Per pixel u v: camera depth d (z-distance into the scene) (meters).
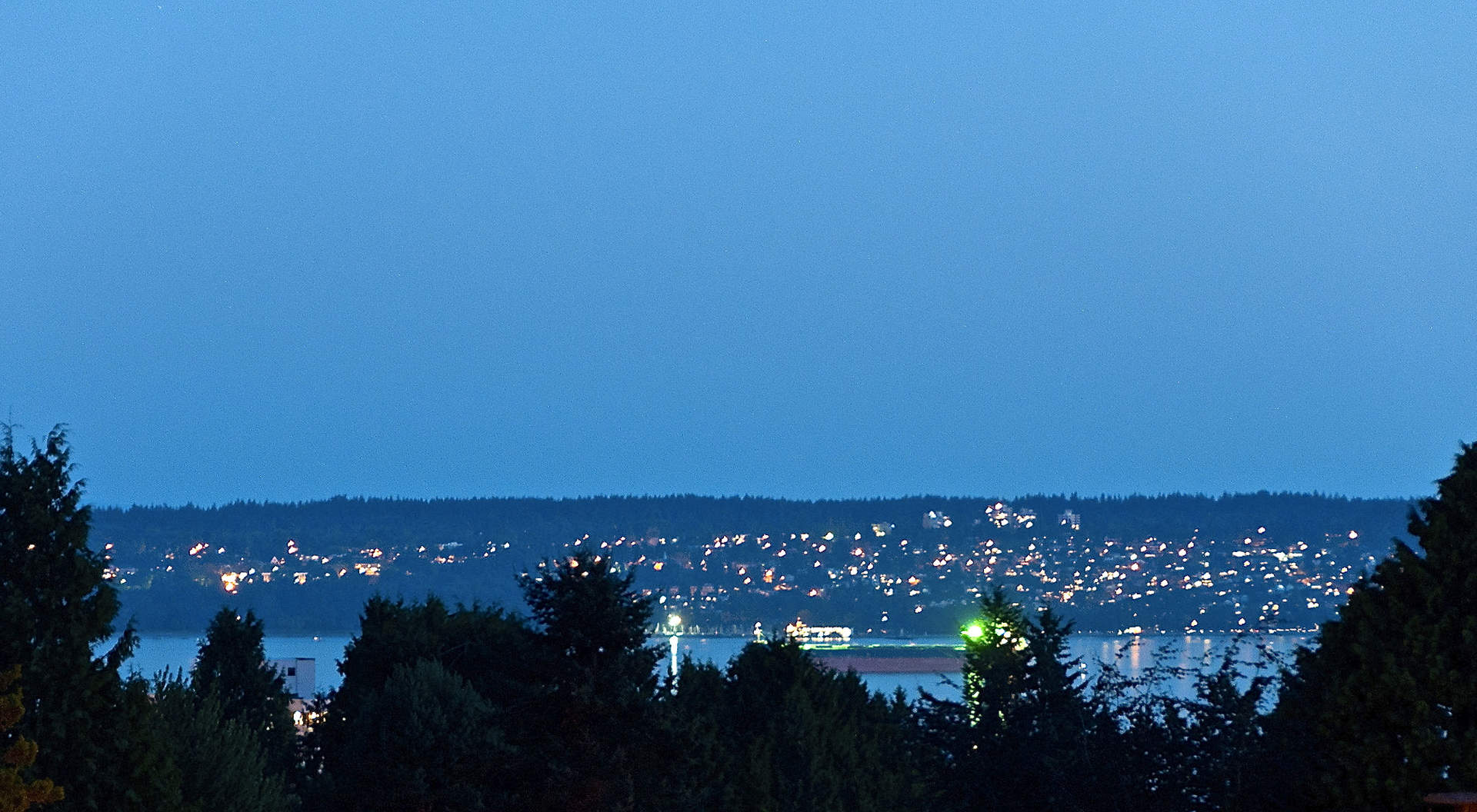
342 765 190.88
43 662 125.12
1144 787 111.06
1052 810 112.75
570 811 145.75
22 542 127.50
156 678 168.00
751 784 185.25
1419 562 111.12
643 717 147.38
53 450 131.12
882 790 199.75
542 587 150.50
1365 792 106.31
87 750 126.12
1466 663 106.12
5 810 95.00
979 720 125.19
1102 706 119.94
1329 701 110.19
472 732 181.12
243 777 156.88
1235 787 108.50
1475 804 90.81
